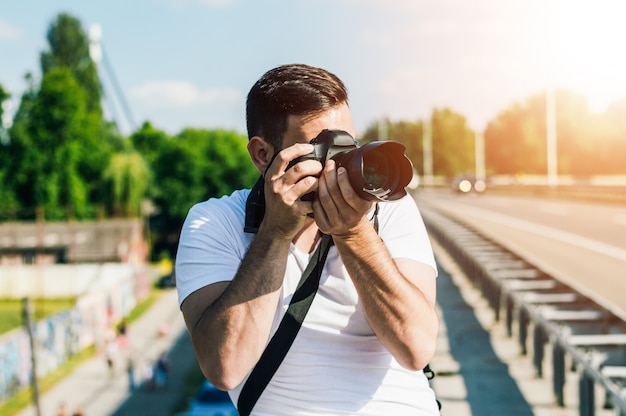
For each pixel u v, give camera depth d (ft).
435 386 20.26
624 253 65.46
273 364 5.96
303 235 6.12
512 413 17.57
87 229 219.00
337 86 5.89
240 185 284.00
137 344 131.44
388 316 5.68
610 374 16.65
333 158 5.42
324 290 6.02
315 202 5.48
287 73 5.87
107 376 110.32
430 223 81.51
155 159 285.64
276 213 5.54
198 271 6.18
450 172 477.77
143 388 103.19
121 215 245.04
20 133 262.06
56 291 182.60
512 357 23.79
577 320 22.40
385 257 5.64
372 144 5.14
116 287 152.25
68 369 115.03
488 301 34.88
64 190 260.42
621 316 20.25
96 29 125.18
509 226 98.73
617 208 133.49
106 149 272.31
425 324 5.79
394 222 6.44
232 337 5.67
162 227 282.77
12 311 165.99
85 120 269.64
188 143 284.41
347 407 5.90
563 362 18.35
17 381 102.22
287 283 6.01
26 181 261.03
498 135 463.83
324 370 5.95
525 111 455.22
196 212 6.48
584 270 54.19
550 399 18.94
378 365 6.07
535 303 25.52
